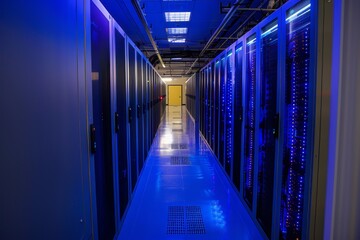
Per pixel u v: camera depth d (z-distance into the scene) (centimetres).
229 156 399
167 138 789
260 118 246
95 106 170
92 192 156
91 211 155
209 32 722
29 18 88
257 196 254
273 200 212
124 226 268
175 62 1284
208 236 251
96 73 174
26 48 87
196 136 825
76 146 132
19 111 82
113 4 488
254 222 261
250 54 288
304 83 173
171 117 1461
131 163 325
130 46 332
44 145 99
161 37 788
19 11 83
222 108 455
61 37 115
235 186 350
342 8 105
